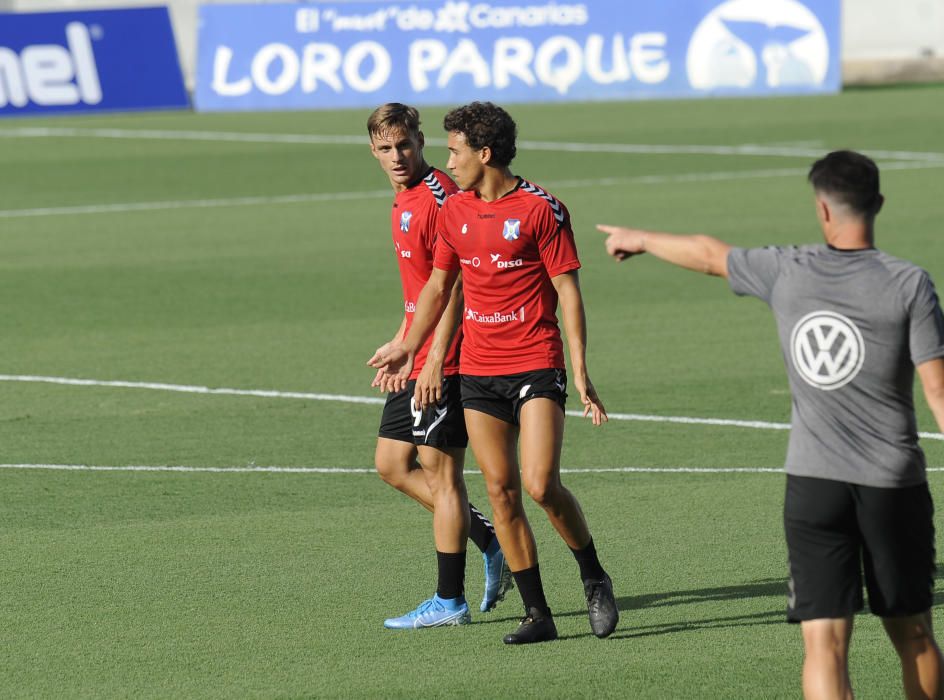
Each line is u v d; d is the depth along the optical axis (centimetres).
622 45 10888
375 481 2895
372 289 4906
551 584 2323
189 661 2000
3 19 10675
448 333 2094
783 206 6419
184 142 9188
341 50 11012
